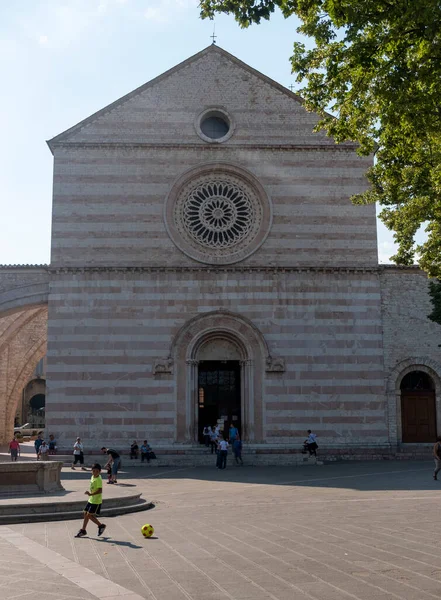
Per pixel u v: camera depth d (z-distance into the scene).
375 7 17.80
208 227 43.53
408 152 22.88
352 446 41.53
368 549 15.31
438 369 42.75
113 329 42.03
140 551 15.73
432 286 37.03
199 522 20.19
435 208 24.91
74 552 15.68
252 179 43.91
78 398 41.31
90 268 42.47
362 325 42.81
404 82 18.75
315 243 43.44
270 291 42.81
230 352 43.22
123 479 33.84
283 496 26.36
